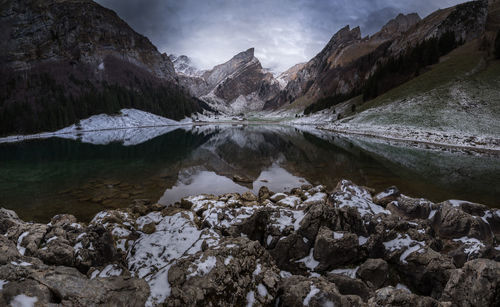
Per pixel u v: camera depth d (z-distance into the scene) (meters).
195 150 41.84
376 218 9.20
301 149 41.59
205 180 22.84
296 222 9.41
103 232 8.19
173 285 5.36
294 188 19.52
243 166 28.81
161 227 10.11
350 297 5.50
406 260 7.72
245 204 14.19
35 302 4.27
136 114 127.44
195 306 4.93
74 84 141.50
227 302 5.42
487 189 19.23
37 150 45.12
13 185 21.31
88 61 164.00
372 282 7.31
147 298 5.04
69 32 169.50
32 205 16.50
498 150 36.59
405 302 5.38
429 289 7.25
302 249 8.47
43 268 5.21
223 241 7.30
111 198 17.89
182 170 27.03
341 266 7.99
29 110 99.44
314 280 6.12
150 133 81.44
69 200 17.45
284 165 29.09
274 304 6.03
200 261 5.94
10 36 149.25
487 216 10.62
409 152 37.03
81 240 8.00
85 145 50.97
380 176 23.62
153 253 7.89
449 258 7.42
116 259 8.07
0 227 9.50
